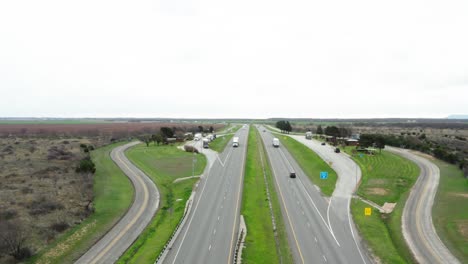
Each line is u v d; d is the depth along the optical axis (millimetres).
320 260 37906
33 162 90812
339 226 48031
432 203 59219
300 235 44625
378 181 73562
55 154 103875
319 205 56969
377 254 39906
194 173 79438
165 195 63469
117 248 40812
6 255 37844
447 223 49781
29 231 44281
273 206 55875
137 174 80438
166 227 47094
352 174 79062
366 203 58875
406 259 39531
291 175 75938
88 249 40438
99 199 60188
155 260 37031
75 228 46469
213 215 51125
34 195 59750
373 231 46594
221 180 72312
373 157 101312
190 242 41594
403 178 76562
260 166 88125
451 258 39625
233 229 45812
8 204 54250
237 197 60156
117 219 50406
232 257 37719
